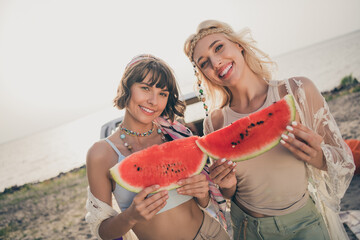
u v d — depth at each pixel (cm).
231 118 195
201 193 150
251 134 168
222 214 202
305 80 173
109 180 167
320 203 192
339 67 3547
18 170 3288
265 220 179
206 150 172
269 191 178
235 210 202
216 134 176
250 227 188
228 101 212
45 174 2241
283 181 174
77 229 705
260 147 164
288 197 175
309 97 169
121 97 169
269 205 179
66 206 975
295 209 175
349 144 502
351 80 1766
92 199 162
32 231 791
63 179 1577
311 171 178
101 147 169
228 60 179
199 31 186
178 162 168
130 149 175
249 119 171
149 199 137
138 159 163
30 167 3256
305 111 167
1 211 1167
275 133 162
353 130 804
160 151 170
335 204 178
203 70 196
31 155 5094
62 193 1214
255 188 181
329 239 178
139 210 135
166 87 171
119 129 186
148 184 159
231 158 167
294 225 175
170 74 173
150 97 165
